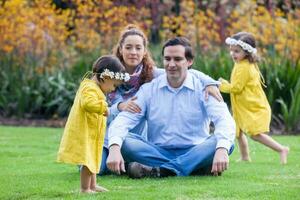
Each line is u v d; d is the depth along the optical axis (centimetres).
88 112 610
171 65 704
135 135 722
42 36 1489
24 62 1477
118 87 740
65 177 715
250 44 881
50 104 1414
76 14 1619
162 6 1588
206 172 719
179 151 725
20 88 1427
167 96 721
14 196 614
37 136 1125
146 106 725
